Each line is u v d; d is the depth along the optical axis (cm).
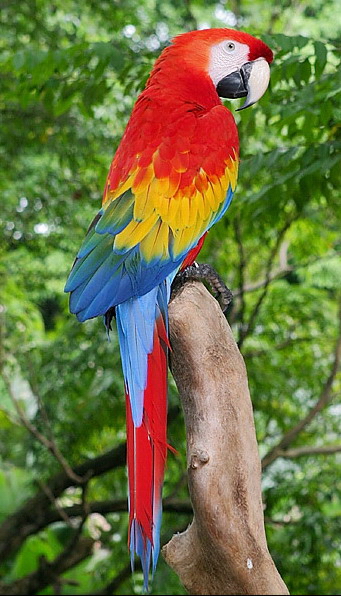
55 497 783
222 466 270
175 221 346
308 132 488
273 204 509
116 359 750
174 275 339
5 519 824
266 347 842
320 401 757
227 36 399
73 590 855
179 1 977
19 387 976
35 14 827
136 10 908
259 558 264
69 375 778
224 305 359
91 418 788
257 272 873
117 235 334
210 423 280
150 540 268
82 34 891
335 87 451
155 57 539
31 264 888
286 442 758
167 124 366
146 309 312
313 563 732
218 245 771
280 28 1034
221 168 368
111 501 781
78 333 791
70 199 859
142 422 288
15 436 912
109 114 816
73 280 326
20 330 845
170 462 797
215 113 379
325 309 852
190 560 270
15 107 806
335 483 778
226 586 267
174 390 715
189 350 291
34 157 862
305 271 867
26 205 861
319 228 801
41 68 521
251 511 268
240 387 287
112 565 788
